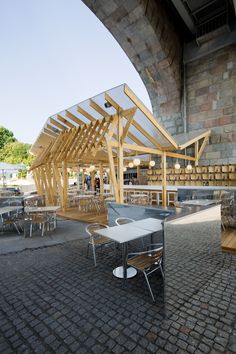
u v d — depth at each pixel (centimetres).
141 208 521
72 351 193
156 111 1603
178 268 274
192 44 1429
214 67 1319
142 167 1733
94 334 213
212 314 242
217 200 686
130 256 417
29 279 335
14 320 238
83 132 830
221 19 1282
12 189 1369
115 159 1292
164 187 974
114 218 596
